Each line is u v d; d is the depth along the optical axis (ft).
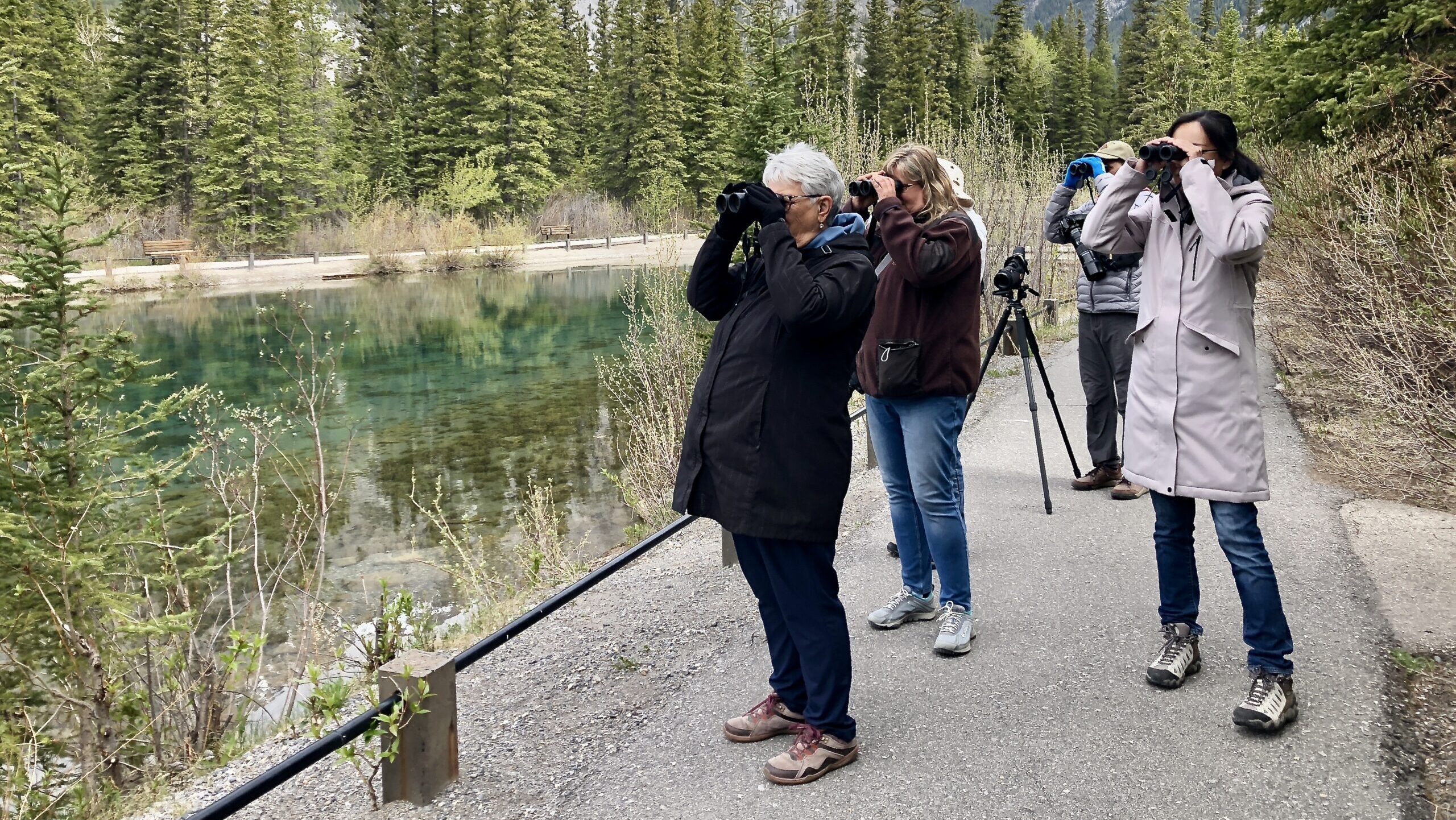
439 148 180.75
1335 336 20.68
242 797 7.59
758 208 8.30
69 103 140.46
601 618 14.29
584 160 207.62
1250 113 38.09
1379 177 20.88
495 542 26.50
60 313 16.11
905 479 12.23
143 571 17.47
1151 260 9.98
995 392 29.22
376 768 9.11
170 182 143.13
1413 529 15.02
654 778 9.30
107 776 14.39
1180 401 9.55
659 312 29.89
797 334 8.16
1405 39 30.32
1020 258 16.60
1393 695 9.85
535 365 55.83
